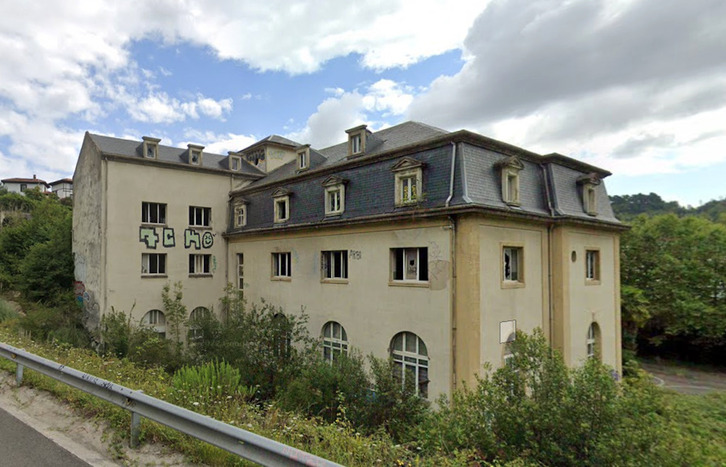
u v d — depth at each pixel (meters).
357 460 4.86
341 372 12.39
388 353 15.46
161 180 23.91
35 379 7.41
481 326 13.32
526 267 15.30
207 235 25.58
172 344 20.89
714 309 25.64
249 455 3.90
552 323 16.11
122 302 22.17
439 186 14.35
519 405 6.64
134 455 4.71
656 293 28.09
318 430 5.77
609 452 5.56
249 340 18.06
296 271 20.33
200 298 25.00
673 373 26.44
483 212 13.26
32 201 58.53
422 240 14.62
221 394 7.17
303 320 19.47
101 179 22.03
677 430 5.96
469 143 14.62
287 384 14.62
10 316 21.80
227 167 27.81
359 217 16.61
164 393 6.55
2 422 5.70
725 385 23.55
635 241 30.03
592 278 18.45
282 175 25.20
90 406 6.07
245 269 24.31
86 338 21.75
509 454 6.03
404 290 15.11
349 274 17.39
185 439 4.88
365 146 19.30
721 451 6.13
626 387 6.46
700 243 27.81
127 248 22.47
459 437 6.29
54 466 4.47
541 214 15.62
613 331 18.95
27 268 26.70
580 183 17.95
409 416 10.47
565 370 6.96
